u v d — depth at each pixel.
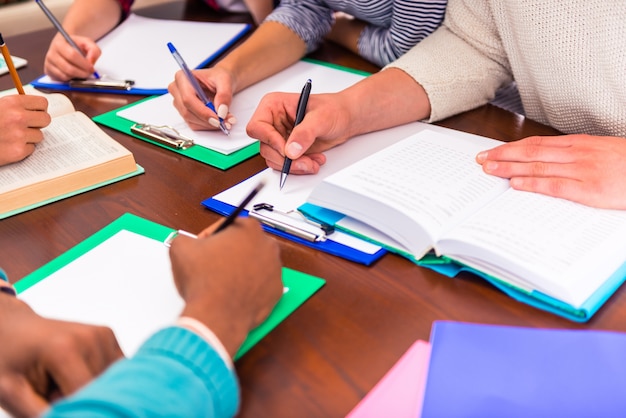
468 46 1.12
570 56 0.96
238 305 0.56
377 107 0.98
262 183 0.65
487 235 0.65
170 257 0.60
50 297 0.64
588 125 1.01
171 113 1.08
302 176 0.87
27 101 0.93
